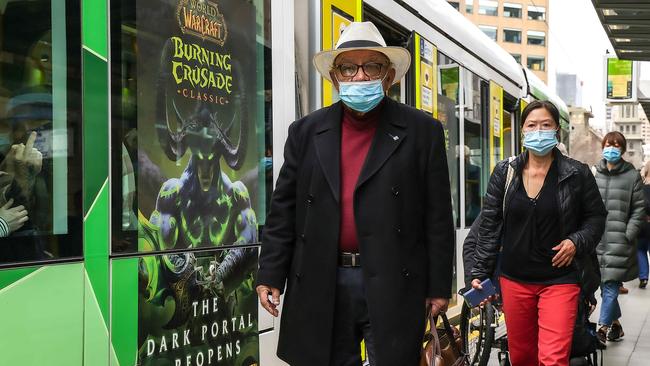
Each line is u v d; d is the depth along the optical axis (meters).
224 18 3.19
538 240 4.00
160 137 2.75
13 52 2.19
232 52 3.24
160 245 2.72
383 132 2.83
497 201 4.25
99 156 2.46
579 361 4.59
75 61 2.39
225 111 3.17
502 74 8.61
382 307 2.72
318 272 2.81
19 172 2.19
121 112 2.56
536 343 4.22
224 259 3.10
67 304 2.30
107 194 2.48
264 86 3.49
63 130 2.33
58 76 2.33
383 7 5.04
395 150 2.81
